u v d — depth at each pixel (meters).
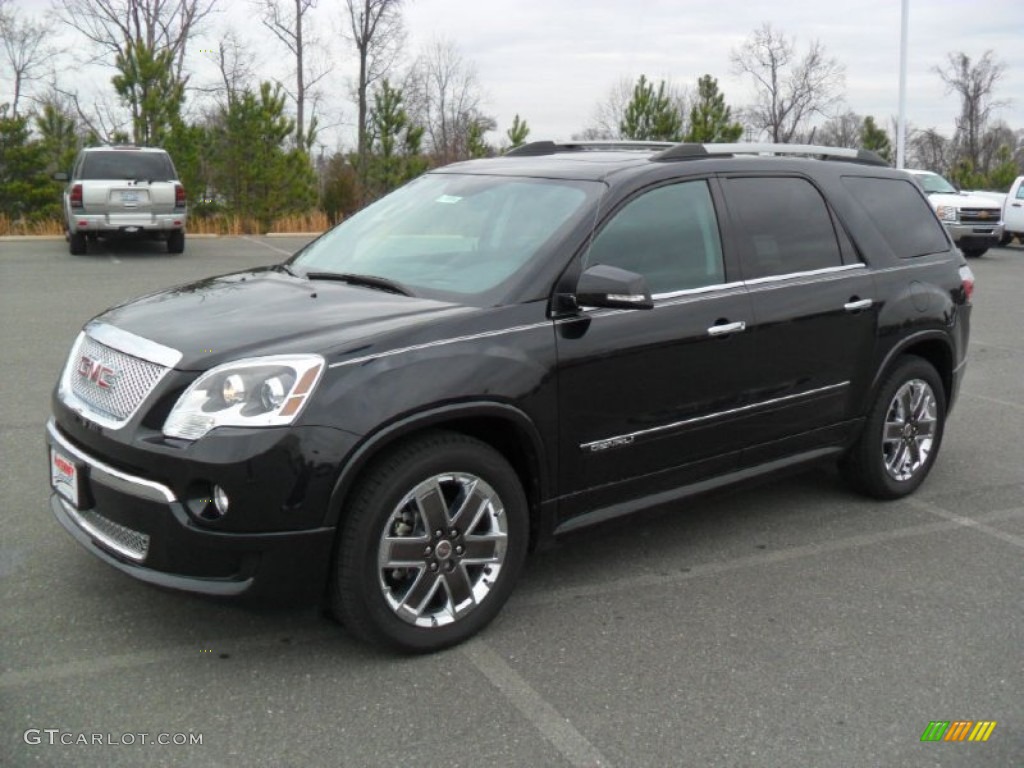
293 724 3.28
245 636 3.86
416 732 3.25
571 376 3.98
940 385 5.77
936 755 3.21
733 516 5.40
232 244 21.91
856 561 4.80
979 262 22.28
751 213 4.82
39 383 7.84
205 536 3.34
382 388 3.48
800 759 3.17
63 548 4.59
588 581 4.49
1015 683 3.67
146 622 3.93
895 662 3.81
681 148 4.71
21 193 23.75
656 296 4.33
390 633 3.63
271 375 3.38
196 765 3.04
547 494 4.04
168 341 3.61
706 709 3.44
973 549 5.00
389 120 27.23
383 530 3.54
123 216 18.16
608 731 3.29
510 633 3.96
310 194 26.42
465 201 4.69
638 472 4.34
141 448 3.40
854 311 5.12
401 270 4.37
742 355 4.60
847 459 5.56
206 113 37.03
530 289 3.97
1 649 3.69
